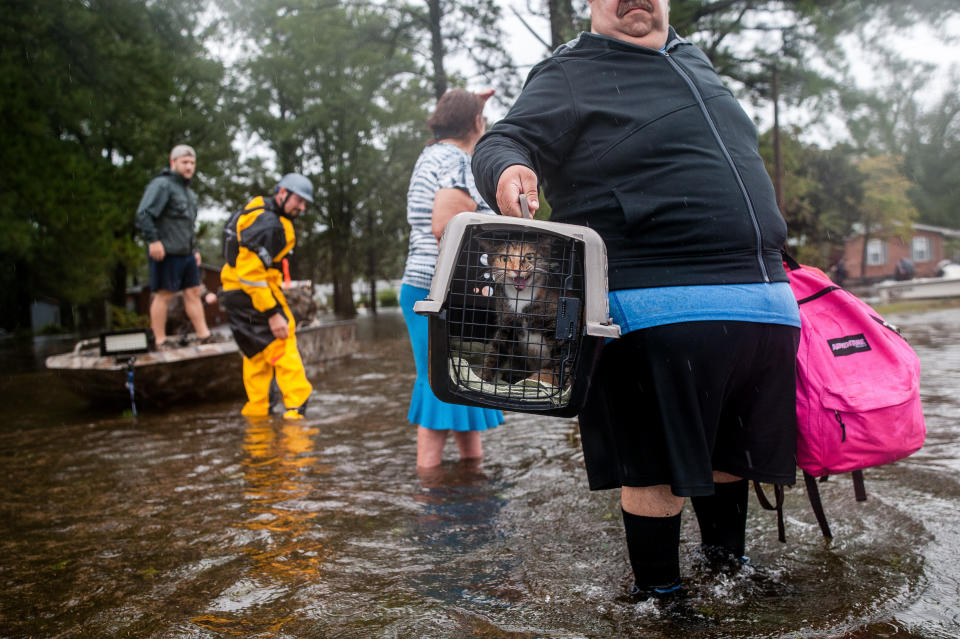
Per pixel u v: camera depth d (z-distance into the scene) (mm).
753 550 2453
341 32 22016
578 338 1867
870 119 16188
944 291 22875
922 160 46312
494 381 1959
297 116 34531
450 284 1850
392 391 7227
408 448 4457
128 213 20359
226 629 2033
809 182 31781
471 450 4070
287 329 5746
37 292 23031
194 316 7727
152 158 23203
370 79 21672
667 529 2117
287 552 2650
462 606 2119
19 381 10531
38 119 15562
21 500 3596
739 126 2211
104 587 2400
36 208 15938
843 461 2146
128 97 17641
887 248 46844
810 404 2156
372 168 34969
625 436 2078
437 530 2836
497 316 1960
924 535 2484
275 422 5598
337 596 2227
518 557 2510
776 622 1926
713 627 1913
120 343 6664
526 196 1925
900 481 3146
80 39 16188
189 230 7535
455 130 3822
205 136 32125
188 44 21000
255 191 36969
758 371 2086
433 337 1858
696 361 1983
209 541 2818
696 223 2025
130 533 2973
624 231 2074
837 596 2061
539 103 2164
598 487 2188
